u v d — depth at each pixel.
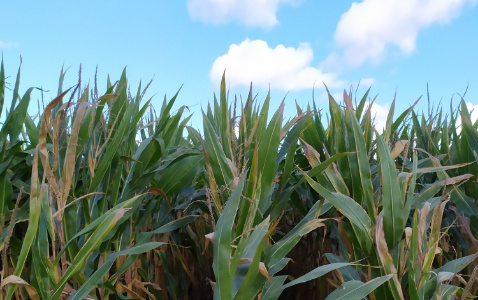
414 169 1.34
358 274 1.38
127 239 1.62
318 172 1.37
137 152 1.68
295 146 1.50
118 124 1.68
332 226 1.79
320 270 1.15
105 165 1.46
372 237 1.29
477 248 1.68
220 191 1.40
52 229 1.23
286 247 1.22
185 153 1.76
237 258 1.06
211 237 1.06
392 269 1.20
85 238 1.42
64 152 1.51
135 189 1.60
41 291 1.21
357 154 1.34
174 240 1.94
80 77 1.48
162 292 1.87
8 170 1.64
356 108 1.78
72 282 1.56
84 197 1.41
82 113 1.28
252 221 1.24
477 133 1.85
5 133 1.55
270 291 1.16
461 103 2.11
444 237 1.84
